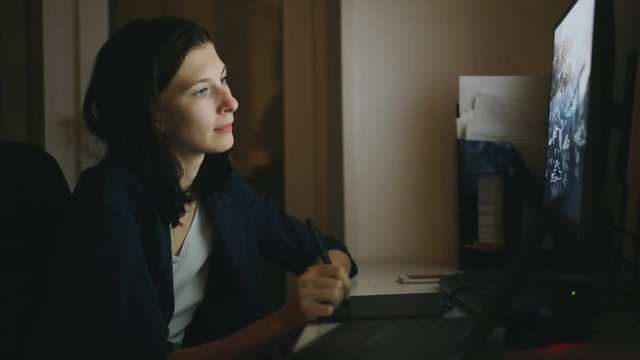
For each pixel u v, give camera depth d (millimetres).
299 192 1862
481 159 1352
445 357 661
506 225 1341
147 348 842
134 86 975
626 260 1072
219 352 859
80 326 834
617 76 1138
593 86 794
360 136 1543
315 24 1814
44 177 1104
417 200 1542
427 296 979
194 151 1044
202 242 1130
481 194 1352
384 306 928
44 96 1804
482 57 1528
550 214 527
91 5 1788
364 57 1532
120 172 969
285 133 1854
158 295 980
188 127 991
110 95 1000
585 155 802
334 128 1715
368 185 1545
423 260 1538
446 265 1440
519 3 1516
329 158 1826
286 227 1284
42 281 998
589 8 850
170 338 1118
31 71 1868
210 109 1000
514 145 1386
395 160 1540
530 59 1522
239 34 1883
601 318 841
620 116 1017
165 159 998
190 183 1101
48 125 1812
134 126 984
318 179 1855
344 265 1201
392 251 1551
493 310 527
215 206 1142
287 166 1860
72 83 1805
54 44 1794
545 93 1382
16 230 1023
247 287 1161
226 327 1161
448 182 1534
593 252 1155
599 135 792
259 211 1279
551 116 1177
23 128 1887
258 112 1898
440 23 1523
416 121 1536
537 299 833
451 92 1530
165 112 992
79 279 843
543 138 1379
